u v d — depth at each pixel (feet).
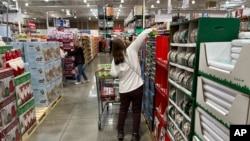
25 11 67.31
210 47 4.39
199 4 55.31
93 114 14.02
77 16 84.58
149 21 20.75
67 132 11.34
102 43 66.80
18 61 10.30
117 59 9.25
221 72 3.67
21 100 10.05
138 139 10.12
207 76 4.26
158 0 50.80
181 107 6.18
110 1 52.85
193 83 4.96
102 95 11.30
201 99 4.53
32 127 11.41
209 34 4.78
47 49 14.70
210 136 4.18
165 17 11.44
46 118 13.38
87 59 38.34
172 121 7.12
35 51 13.71
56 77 16.61
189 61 5.33
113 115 13.70
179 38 6.31
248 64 2.95
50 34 23.90
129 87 9.52
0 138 7.69
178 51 6.55
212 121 4.06
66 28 33.37
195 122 4.91
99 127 11.57
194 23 5.38
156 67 9.58
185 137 5.64
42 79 14.03
